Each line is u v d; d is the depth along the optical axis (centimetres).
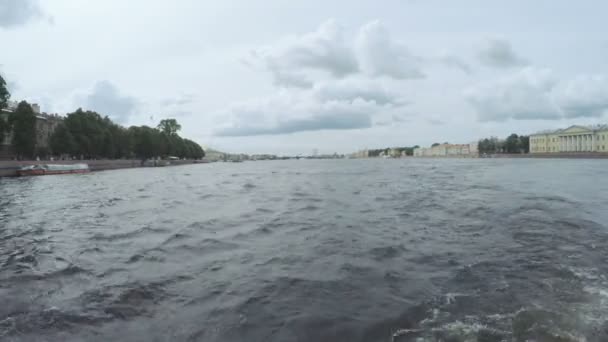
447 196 2178
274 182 3938
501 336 505
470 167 7288
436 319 560
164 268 840
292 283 723
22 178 5275
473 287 686
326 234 1160
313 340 513
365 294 662
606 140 13875
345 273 779
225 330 544
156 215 1628
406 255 910
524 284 695
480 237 1088
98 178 5147
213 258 913
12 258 952
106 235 1214
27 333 549
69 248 1048
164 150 12219
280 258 899
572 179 3647
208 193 2686
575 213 1488
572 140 15338
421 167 7900
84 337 536
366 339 512
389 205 1827
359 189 2795
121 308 627
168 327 558
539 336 501
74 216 1647
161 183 3950
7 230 1339
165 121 14588
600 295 635
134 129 10762
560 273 752
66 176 5812
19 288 727
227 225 1350
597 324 530
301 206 1850
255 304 628
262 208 1798
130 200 2272
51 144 7431
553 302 609
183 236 1171
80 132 7831
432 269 798
